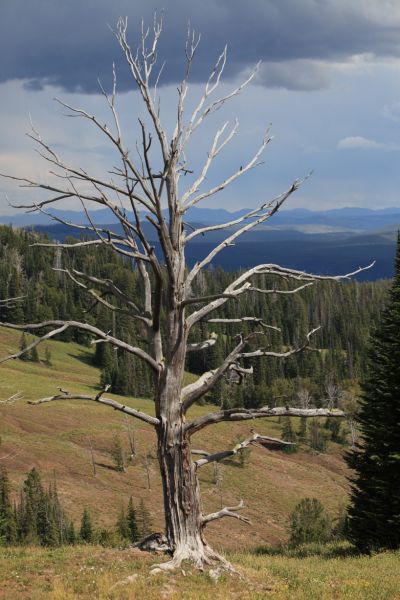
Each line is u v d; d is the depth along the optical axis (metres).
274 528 79.31
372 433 30.27
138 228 13.79
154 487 87.88
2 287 167.00
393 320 30.88
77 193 14.01
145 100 14.84
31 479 65.38
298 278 16.06
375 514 29.12
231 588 14.15
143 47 14.55
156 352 15.35
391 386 29.98
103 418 112.12
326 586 16.02
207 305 15.59
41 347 170.88
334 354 183.75
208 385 15.09
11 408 105.69
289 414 14.69
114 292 15.77
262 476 98.56
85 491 80.38
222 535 72.25
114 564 14.98
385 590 16.34
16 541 57.06
